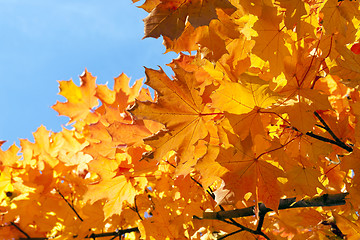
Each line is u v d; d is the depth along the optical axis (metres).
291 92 0.85
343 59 0.86
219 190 0.84
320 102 0.83
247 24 0.86
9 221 1.21
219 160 0.83
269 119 0.86
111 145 0.97
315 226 1.12
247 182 0.84
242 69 0.88
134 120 0.92
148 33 0.77
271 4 0.83
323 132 0.95
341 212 1.03
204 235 1.13
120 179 1.02
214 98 0.82
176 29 0.78
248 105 0.82
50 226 1.21
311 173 0.88
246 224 1.12
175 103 0.86
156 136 0.86
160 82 0.86
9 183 1.26
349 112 0.98
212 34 0.81
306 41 0.90
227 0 0.77
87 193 1.01
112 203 1.03
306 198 0.96
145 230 1.06
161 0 0.78
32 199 1.21
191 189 1.06
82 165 1.23
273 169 0.84
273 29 0.84
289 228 1.16
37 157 1.28
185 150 0.88
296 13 0.82
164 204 1.08
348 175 0.99
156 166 0.98
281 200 0.99
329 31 0.84
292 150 0.92
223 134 0.83
